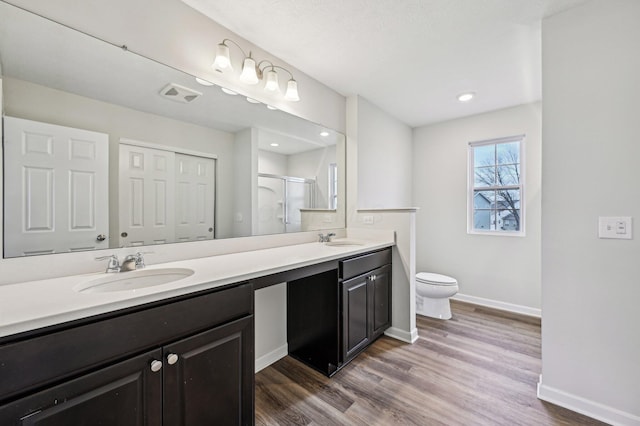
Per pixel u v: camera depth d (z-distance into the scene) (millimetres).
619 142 1414
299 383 1780
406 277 2383
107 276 1194
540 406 1557
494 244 3107
